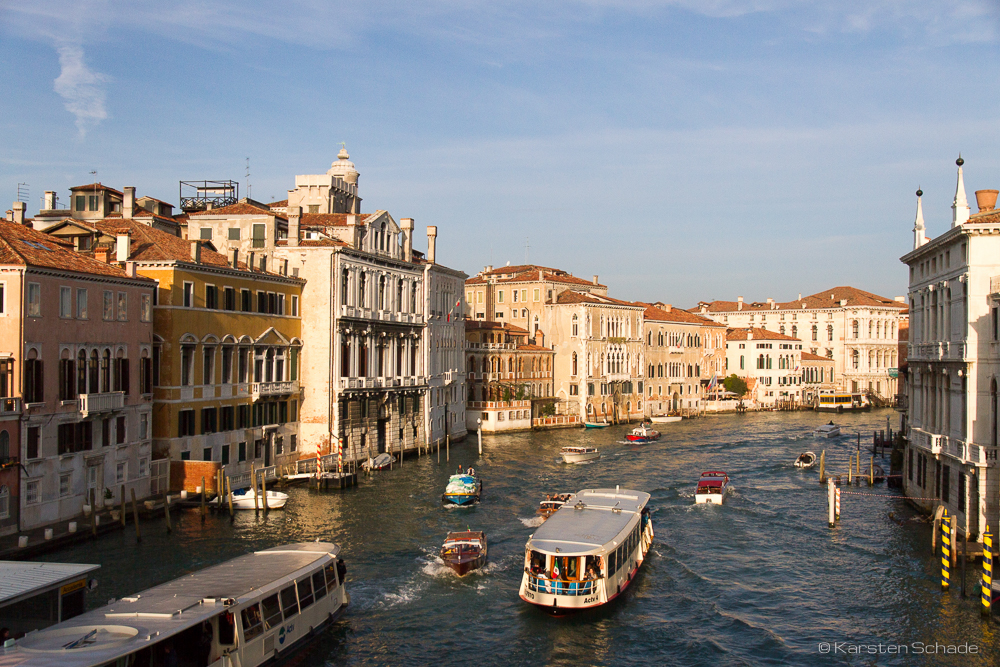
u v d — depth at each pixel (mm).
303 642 25641
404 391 65688
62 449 35750
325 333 55531
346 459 56688
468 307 108125
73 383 36406
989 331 33531
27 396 33812
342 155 82062
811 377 137000
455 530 40031
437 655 26078
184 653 21297
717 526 42125
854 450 73625
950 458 36125
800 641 27219
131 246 45031
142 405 41406
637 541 34062
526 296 102562
